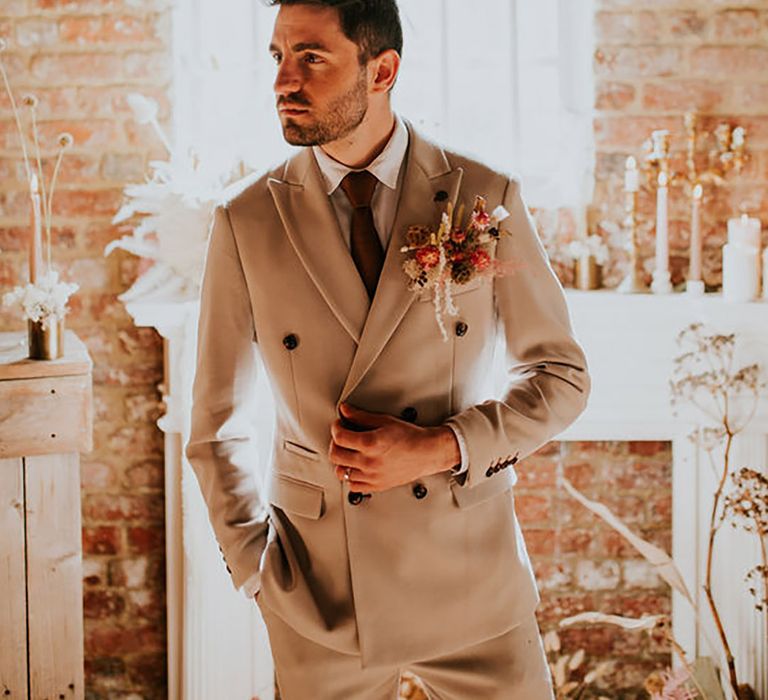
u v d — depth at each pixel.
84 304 3.04
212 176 3.00
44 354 2.44
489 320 2.01
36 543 2.46
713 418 2.90
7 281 3.04
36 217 2.48
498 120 3.12
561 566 3.17
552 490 3.15
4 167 3.00
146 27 2.99
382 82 1.93
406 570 1.97
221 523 2.05
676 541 3.10
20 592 2.46
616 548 3.17
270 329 1.98
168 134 3.01
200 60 3.05
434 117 3.11
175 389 2.92
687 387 2.95
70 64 2.99
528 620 2.10
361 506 1.97
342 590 1.99
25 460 2.44
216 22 3.06
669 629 2.88
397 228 1.95
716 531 3.04
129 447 3.08
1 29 2.97
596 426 3.03
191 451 2.07
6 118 2.99
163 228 2.90
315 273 1.94
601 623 3.18
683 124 3.06
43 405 2.41
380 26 1.88
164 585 3.12
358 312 1.94
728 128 3.02
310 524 2.00
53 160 3.01
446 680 2.07
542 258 2.03
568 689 3.05
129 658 3.14
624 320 2.93
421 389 1.97
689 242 3.08
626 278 3.03
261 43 3.06
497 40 3.10
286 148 3.09
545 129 3.14
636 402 2.97
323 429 1.97
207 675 3.00
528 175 3.12
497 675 2.04
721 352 2.94
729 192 3.08
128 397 3.07
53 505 2.46
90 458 3.08
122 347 3.06
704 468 3.06
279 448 2.05
